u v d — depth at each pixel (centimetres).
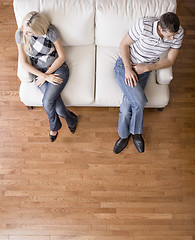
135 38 190
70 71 216
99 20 199
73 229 220
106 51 223
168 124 248
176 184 232
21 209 225
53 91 201
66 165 236
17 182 231
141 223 223
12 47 266
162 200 228
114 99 214
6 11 277
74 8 193
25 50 193
